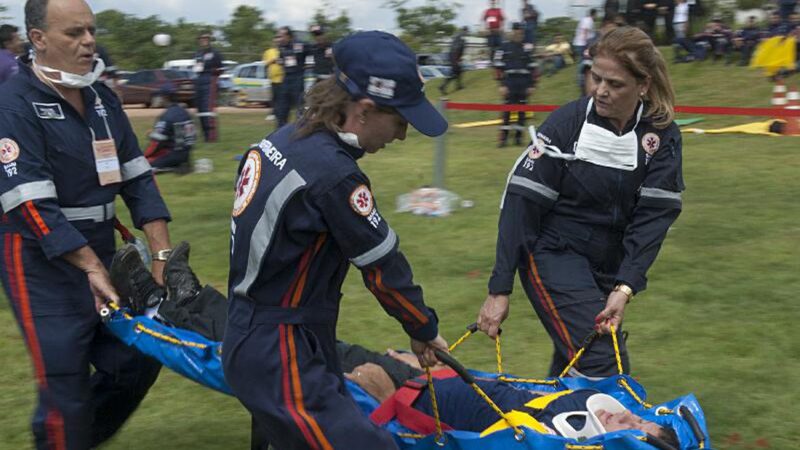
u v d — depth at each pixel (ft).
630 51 11.47
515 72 47.80
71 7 10.93
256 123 68.33
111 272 11.50
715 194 32.94
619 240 12.46
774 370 16.71
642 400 11.38
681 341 18.33
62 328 11.21
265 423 9.12
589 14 66.85
